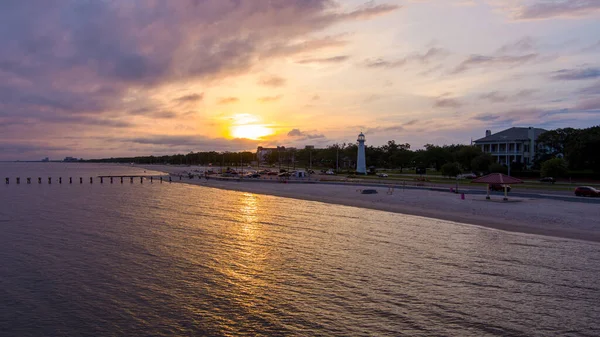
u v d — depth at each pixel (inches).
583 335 695.1
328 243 1373.0
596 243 1328.7
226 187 4247.0
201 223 1813.5
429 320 757.3
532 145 5132.9
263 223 1800.0
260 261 1150.3
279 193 3380.9
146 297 885.2
